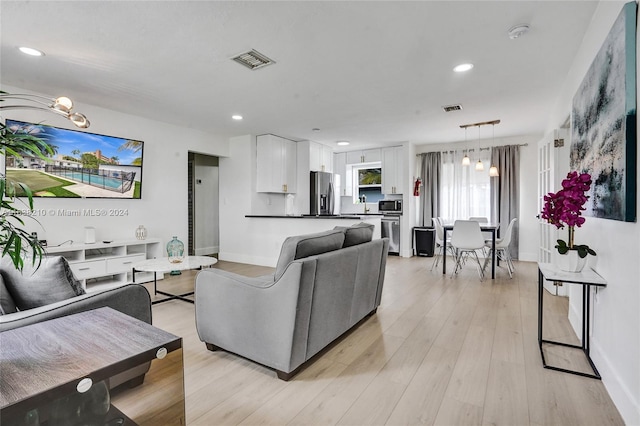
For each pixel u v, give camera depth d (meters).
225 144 5.96
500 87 3.44
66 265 1.61
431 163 6.72
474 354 2.31
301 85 3.37
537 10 2.10
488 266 5.44
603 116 1.88
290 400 1.79
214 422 1.61
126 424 1.08
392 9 2.07
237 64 2.87
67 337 1.13
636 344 1.50
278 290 1.96
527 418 1.63
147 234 4.57
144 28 2.29
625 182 1.53
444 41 2.48
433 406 1.73
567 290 3.64
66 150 3.76
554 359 2.23
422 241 6.59
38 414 0.93
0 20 2.18
